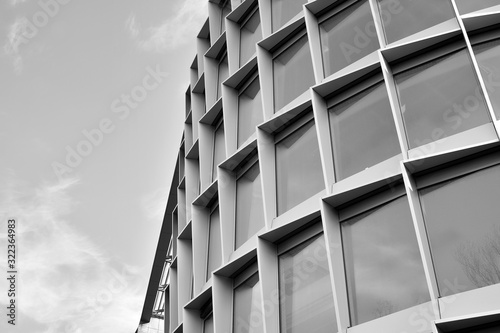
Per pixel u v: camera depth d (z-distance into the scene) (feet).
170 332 79.41
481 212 41.42
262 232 54.03
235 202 67.21
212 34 94.84
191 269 78.02
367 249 46.47
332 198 48.78
